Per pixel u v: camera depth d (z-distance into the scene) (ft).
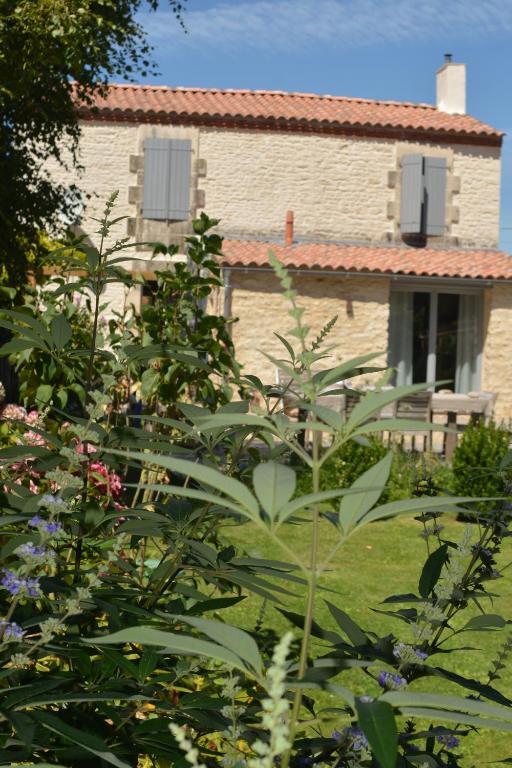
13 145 48.62
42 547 5.00
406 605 20.76
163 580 6.65
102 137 62.03
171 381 14.14
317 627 5.63
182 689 8.02
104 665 6.06
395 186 63.57
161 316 14.92
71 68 44.24
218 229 62.28
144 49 46.52
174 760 5.54
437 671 5.68
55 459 6.63
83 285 8.22
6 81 41.86
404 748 5.98
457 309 59.82
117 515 6.41
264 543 26.07
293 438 5.42
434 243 63.98
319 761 5.58
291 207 63.05
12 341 7.16
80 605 5.69
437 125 63.62
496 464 7.41
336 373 4.35
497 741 13.62
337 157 63.16
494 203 64.49
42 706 5.79
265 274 54.60
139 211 61.98
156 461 3.48
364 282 55.83
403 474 35.06
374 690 15.33
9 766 4.24
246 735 5.54
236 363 8.08
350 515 3.88
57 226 49.08
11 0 40.06
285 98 68.49
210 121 62.18
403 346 59.11
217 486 3.48
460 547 5.84
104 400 6.50
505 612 20.52
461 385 59.82
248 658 3.75
